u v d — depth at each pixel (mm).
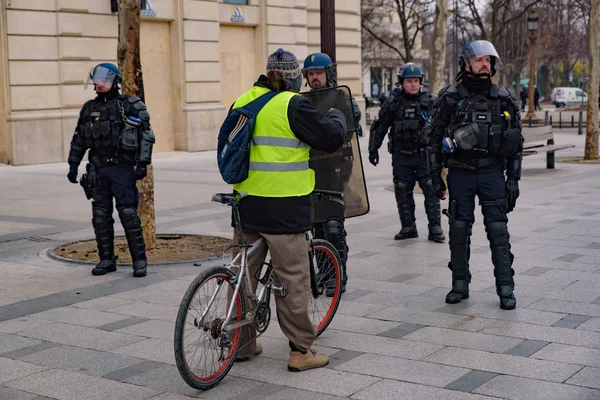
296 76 4387
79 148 6773
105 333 5152
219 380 4191
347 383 4168
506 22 33344
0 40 16359
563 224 8820
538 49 52969
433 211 8055
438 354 4590
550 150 14508
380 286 6246
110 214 6883
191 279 6656
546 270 6629
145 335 5098
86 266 7246
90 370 4461
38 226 9547
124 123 6590
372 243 8047
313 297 4898
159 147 20047
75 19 17453
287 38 23062
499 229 5531
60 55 17219
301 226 4340
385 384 4129
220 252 7766
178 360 3936
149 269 7055
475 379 4160
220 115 20969
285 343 4918
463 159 5543
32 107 16812
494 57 5391
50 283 6578
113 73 6582
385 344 4801
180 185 13539
